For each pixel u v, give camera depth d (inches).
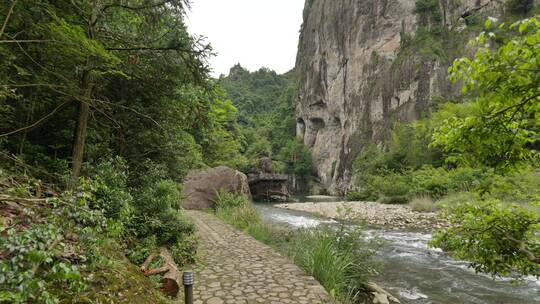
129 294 98.0
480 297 191.9
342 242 194.9
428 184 638.5
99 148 199.6
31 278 59.9
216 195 525.0
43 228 69.9
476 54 69.4
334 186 1523.1
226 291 141.2
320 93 1859.0
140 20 181.3
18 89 151.6
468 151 89.1
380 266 202.4
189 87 207.9
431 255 288.4
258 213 409.4
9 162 145.0
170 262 158.6
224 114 609.3
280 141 2239.2
